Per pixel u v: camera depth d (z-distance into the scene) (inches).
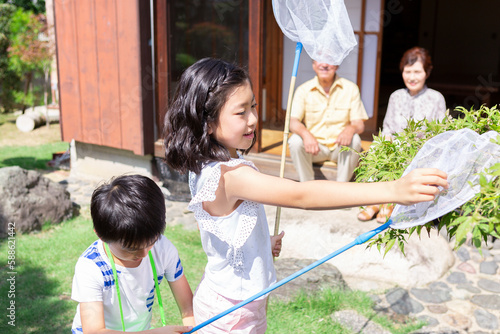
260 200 59.8
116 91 243.1
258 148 220.4
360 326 128.3
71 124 265.3
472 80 459.5
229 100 62.7
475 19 503.8
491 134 55.6
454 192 52.4
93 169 267.1
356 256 158.2
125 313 72.5
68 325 129.6
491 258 163.0
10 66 446.6
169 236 185.9
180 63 273.3
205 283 74.7
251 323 72.6
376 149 76.4
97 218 64.6
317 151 182.9
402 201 49.2
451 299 141.8
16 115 466.3
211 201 65.7
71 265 162.7
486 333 126.3
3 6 461.4
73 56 256.4
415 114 176.6
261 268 71.2
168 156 67.1
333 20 73.8
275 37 293.0
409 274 151.3
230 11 285.6
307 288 143.0
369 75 262.8
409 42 527.8
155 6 232.1
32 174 199.5
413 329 127.5
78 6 248.4
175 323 130.6
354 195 52.7
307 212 183.9
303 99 194.1
